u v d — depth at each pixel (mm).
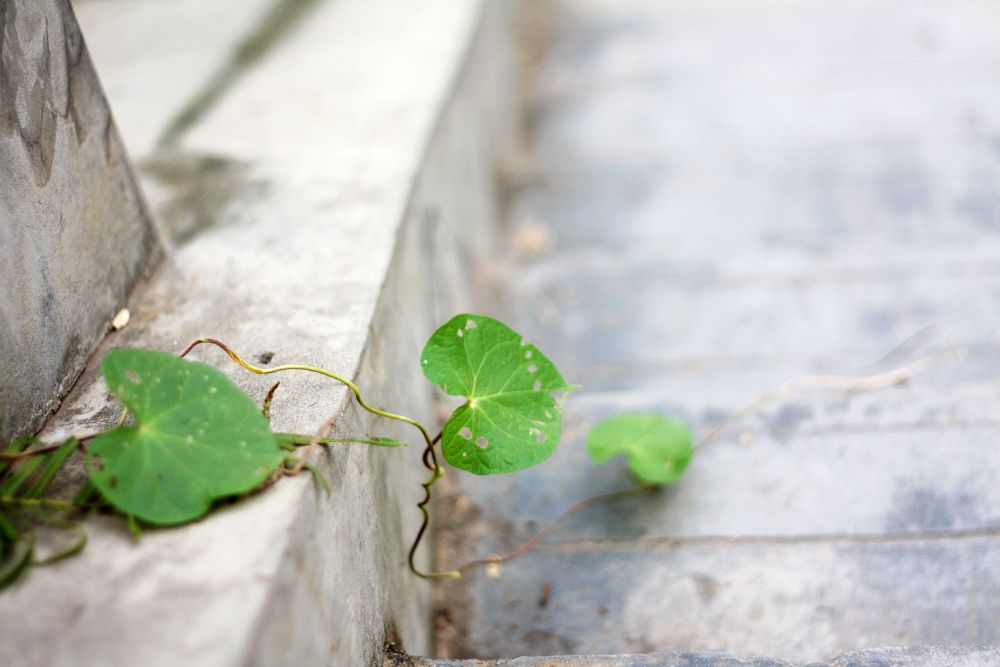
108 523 610
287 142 937
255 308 743
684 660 693
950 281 1170
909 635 751
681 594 781
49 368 679
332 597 636
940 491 811
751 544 798
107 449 608
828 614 763
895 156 1538
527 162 1704
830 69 1879
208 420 621
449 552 816
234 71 1180
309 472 628
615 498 831
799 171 1540
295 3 1477
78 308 704
